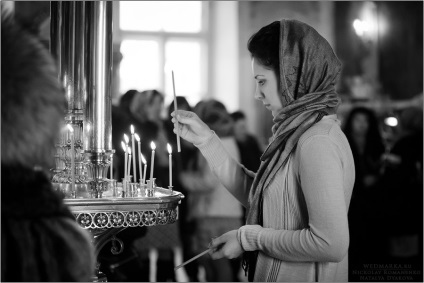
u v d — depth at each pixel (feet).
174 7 26.37
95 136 6.46
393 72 25.35
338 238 5.38
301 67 5.82
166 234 12.67
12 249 3.90
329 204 5.40
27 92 3.92
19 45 3.98
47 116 3.98
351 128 15.08
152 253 14.71
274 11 26.02
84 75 6.68
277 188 5.81
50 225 4.00
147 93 12.65
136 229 9.80
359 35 25.44
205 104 15.49
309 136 5.63
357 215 14.29
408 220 14.25
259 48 5.94
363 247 14.10
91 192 6.26
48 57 4.08
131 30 26.37
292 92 5.83
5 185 3.95
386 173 14.56
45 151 4.04
